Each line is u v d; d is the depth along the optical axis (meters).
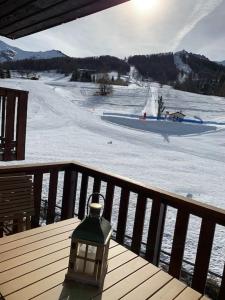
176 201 2.04
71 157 12.53
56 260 1.58
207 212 1.89
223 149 20.84
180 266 2.06
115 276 1.50
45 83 67.38
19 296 1.29
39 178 2.75
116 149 16.11
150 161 13.70
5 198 2.39
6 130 4.73
